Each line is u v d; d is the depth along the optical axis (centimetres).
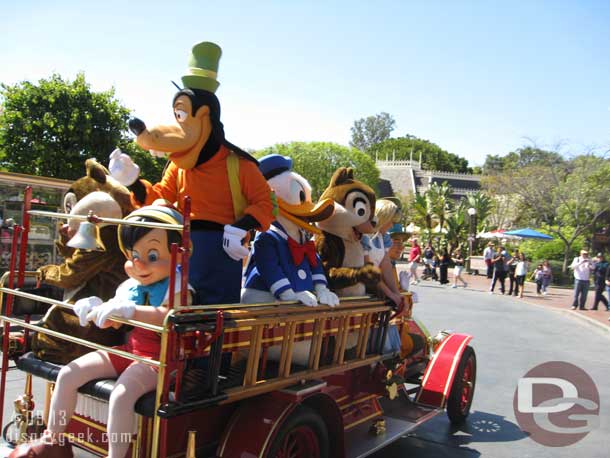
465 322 1303
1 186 888
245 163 339
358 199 418
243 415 308
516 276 2044
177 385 256
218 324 268
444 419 596
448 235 3266
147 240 299
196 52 339
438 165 8706
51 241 959
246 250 310
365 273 391
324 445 344
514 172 3391
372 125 9919
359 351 395
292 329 319
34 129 1339
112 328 360
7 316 343
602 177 2864
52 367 329
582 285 1670
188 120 327
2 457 342
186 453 276
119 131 1403
